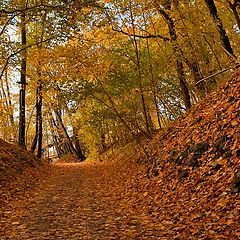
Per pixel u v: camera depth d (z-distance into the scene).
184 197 8.29
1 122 22.62
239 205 6.16
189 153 10.27
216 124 9.98
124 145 26.98
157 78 16.39
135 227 6.52
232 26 14.24
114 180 14.92
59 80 14.64
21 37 18.92
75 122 27.66
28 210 8.89
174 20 13.54
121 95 16.12
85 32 13.84
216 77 14.36
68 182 15.47
